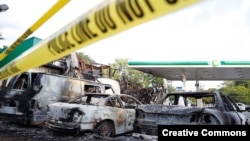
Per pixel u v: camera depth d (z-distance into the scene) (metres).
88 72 11.80
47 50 0.63
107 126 6.21
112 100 6.77
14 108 6.72
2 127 6.61
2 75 1.42
